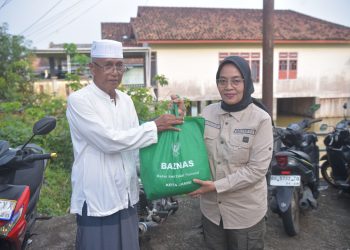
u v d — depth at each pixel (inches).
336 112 783.1
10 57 464.4
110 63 77.2
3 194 87.9
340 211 150.8
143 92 216.4
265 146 76.7
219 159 80.1
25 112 255.1
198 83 695.7
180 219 144.6
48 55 673.6
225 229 83.7
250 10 834.8
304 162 131.7
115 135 73.7
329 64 762.8
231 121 79.2
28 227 111.7
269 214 147.6
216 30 707.4
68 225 140.6
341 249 121.0
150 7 793.6
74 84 223.0
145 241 126.7
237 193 79.8
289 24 793.6
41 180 131.0
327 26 797.9
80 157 79.5
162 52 672.4
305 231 133.3
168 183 74.1
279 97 755.4
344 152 159.8
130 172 83.7
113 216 81.6
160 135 76.7
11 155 87.6
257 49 706.8
